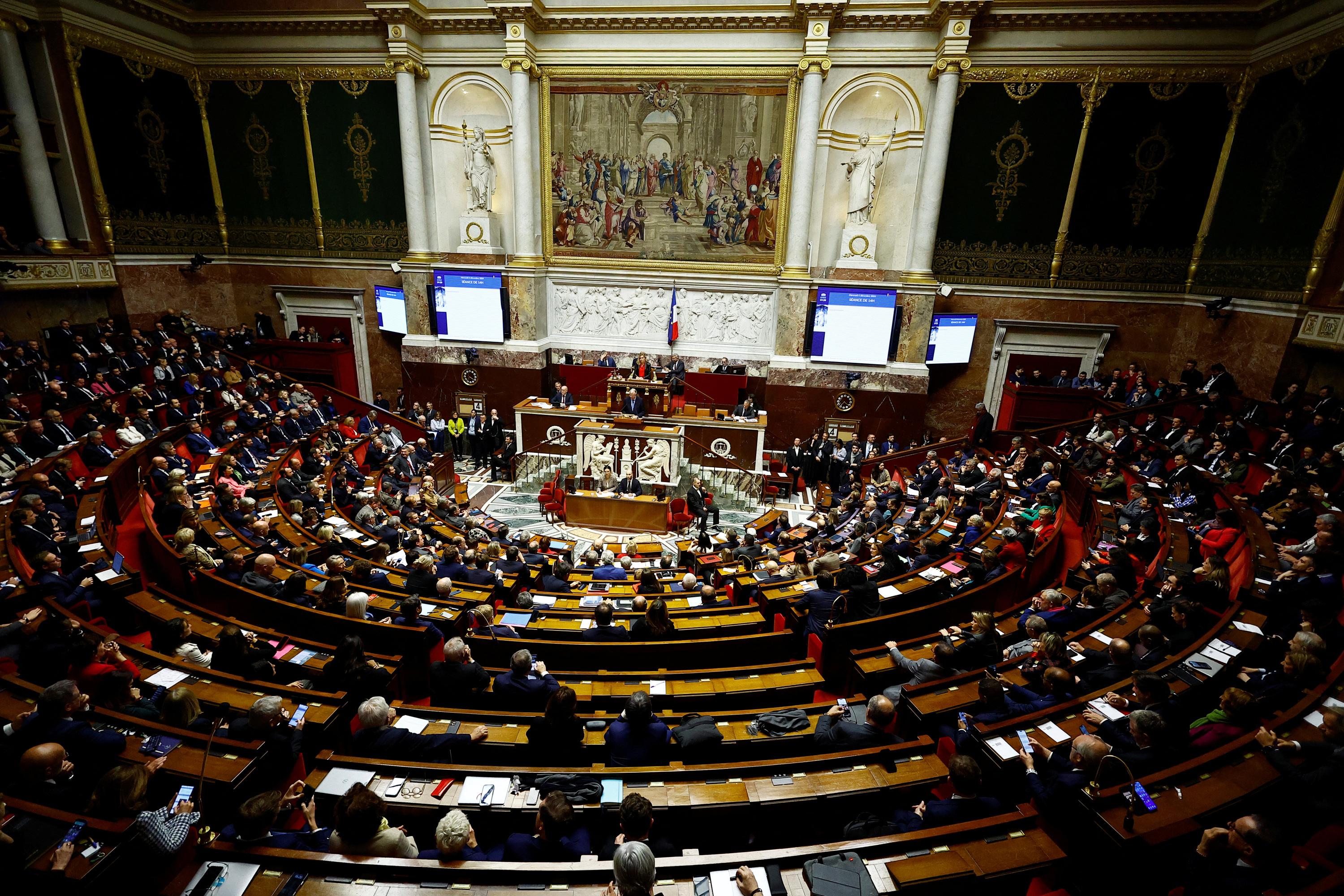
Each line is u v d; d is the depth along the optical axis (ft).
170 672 18.39
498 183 64.95
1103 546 30.83
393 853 12.16
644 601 26.73
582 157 62.85
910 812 14.12
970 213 59.16
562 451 61.77
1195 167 54.34
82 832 11.62
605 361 65.51
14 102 50.75
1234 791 13.42
